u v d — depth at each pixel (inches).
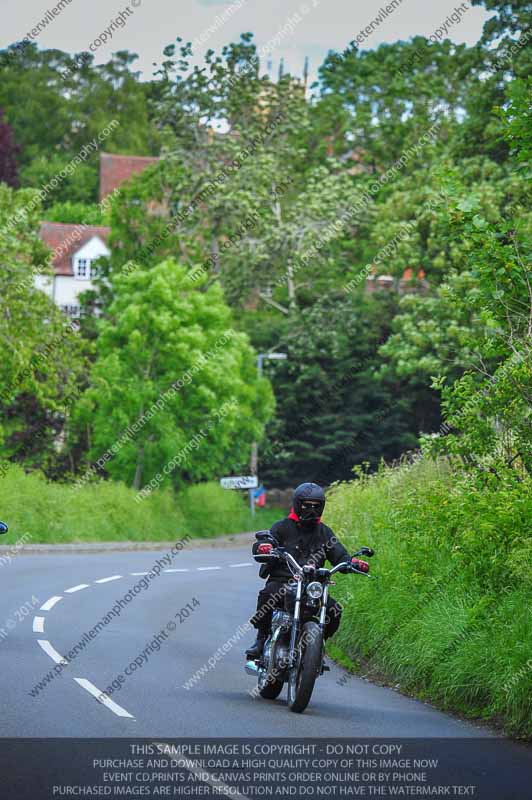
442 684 1146.0
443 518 1373.0
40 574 2571.4
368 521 1814.7
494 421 1402.6
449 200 1331.2
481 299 1317.7
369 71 6245.1
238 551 4042.8
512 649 1024.2
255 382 4923.7
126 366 4345.5
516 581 1197.7
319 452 5669.3
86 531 3909.9
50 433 4756.4
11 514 3629.4
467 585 1261.1
